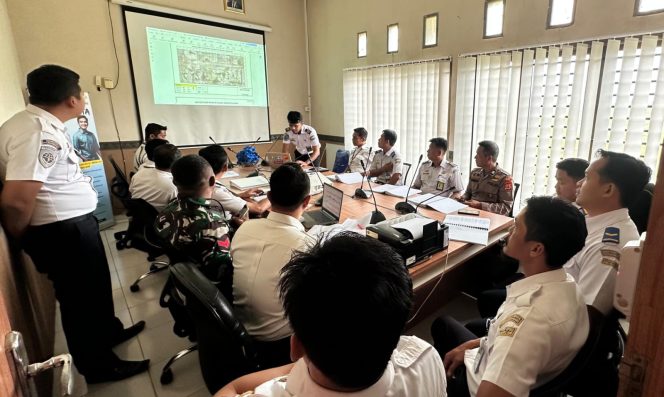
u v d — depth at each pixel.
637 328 0.43
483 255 2.26
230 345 1.04
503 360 0.82
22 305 1.39
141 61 4.12
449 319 1.45
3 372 0.57
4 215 1.26
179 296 1.40
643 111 2.62
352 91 5.02
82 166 3.48
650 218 0.40
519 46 3.24
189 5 4.36
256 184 3.04
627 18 2.61
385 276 0.50
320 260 0.52
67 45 3.65
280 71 5.39
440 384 0.66
